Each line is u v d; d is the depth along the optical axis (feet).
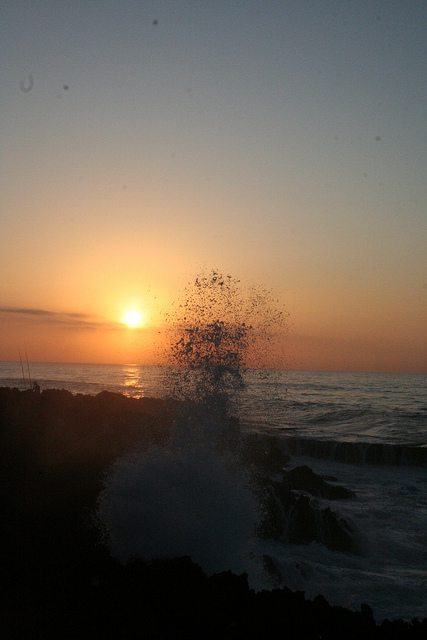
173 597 18.69
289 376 399.24
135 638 16.84
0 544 23.32
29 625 17.66
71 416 55.21
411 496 47.44
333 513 32.99
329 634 17.37
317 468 63.10
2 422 47.91
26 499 28.50
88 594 19.29
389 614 22.79
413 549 32.27
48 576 20.76
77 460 35.58
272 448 59.31
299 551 30.45
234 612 18.13
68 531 24.62
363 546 32.09
